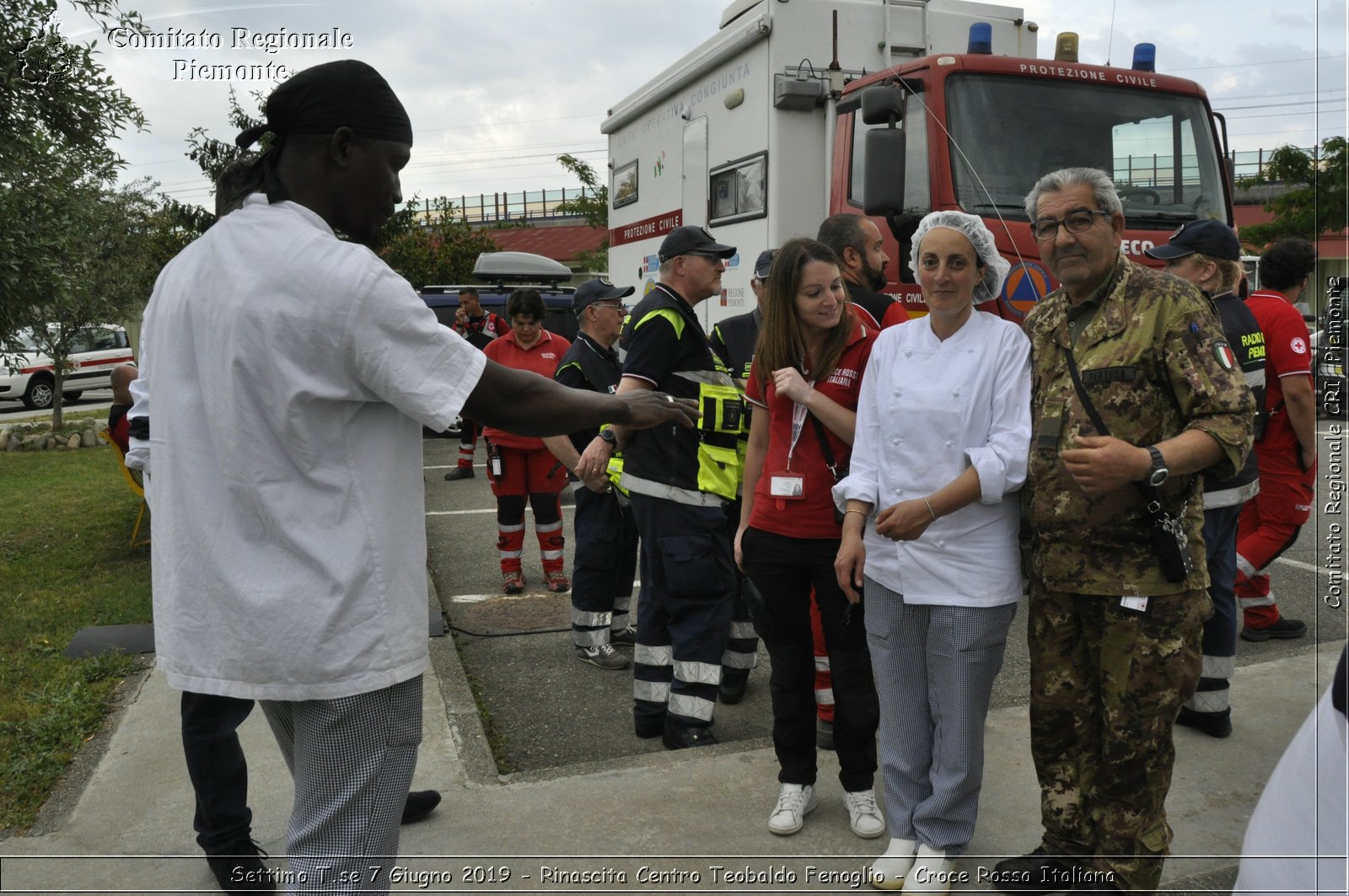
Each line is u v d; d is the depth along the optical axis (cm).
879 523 265
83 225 765
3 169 658
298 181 196
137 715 405
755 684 470
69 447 1444
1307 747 172
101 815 325
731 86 739
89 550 735
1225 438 233
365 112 196
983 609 268
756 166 702
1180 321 241
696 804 331
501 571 672
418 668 201
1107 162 581
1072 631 267
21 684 441
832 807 331
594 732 412
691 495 373
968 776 273
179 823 321
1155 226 583
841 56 680
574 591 490
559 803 333
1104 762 259
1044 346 264
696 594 376
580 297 509
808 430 301
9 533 811
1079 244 249
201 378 189
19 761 361
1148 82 597
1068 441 253
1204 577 250
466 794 340
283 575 188
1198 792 333
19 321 716
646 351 364
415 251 1805
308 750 195
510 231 2817
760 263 387
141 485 726
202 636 192
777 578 306
